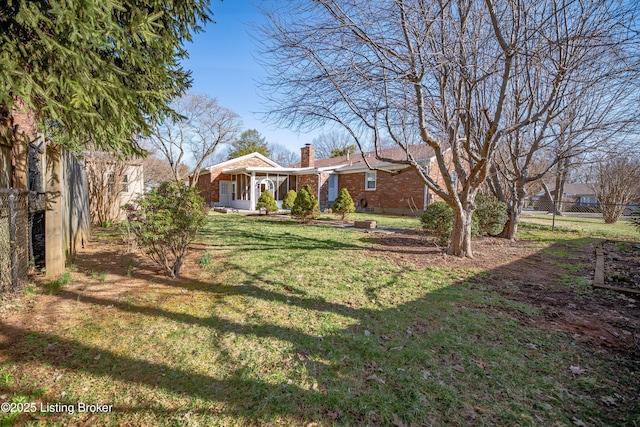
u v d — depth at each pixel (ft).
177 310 10.78
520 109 25.32
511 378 7.62
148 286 13.14
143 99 13.71
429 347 8.82
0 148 11.79
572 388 7.34
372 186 60.70
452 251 20.86
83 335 8.88
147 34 10.54
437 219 22.94
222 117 62.85
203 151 64.69
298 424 5.93
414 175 52.65
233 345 8.59
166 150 58.13
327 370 7.60
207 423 5.89
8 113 12.83
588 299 13.23
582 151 25.23
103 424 5.80
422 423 6.06
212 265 16.55
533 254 22.21
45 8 8.60
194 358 7.94
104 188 31.19
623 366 8.27
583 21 16.96
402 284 14.25
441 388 7.10
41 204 14.71
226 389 6.85
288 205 53.72
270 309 11.00
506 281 15.47
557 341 9.49
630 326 10.66
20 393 6.44
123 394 6.58
